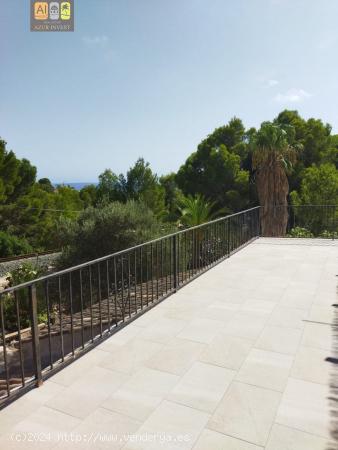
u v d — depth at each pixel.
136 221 14.50
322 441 1.97
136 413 2.25
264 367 2.78
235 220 7.48
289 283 5.02
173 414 2.23
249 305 4.18
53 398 2.43
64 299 11.28
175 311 4.06
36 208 23.73
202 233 6.00
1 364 5.66
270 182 19.41
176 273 4.80
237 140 27.69
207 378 2.64
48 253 20.48
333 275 5.37
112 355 3.04
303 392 2.43
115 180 24.05
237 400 2.36
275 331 3.45
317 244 8.01
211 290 4.79
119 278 9.77
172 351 3.09
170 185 34.09
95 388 2.54
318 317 3.77
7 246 20.17
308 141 24.91
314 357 2.92
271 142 19.06
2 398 2.36
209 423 2.14
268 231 16.20
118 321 3.76
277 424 2.12
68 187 36.81
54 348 5.54
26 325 8.76
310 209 19.56
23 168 23.70
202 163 26.84
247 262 6.37
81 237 14.20
